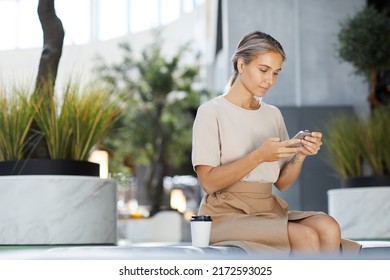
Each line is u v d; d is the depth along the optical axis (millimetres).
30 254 2107
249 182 2455
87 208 3596
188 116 16859
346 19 8445
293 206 8773
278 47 2467
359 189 5633
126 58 16531
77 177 3580
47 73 3852
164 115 16922
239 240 2328
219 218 2400
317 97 9102
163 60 16625
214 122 2492
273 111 2643
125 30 17234
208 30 14898
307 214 2391
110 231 3729
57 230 3508
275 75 2488
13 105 3715
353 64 7562
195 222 2275
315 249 2264
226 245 2287
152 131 16375
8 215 3516
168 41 18047
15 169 3592
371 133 5766
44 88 3732
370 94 7621
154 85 16109
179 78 16672
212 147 2465
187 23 17859
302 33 9156
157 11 17438
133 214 9242
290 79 9164
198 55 17031
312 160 8781
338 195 5762
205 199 2527
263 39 2473
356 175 5891
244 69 2500
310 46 9148
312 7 9172
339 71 9094
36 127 3799
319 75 9125
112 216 3768
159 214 8328
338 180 8727
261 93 2488
